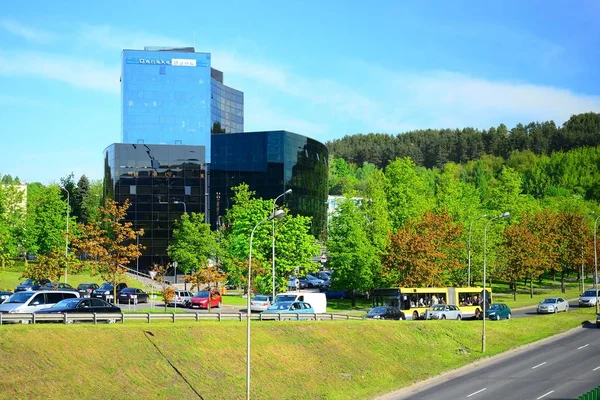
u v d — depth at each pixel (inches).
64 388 1432.1
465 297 3235.7
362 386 1962.4
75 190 5536.4
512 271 4269.2
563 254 4845.0
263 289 3408.0
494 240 4377.5
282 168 5221.5
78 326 1686.8
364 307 3651.6
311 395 1812.3
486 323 2938.0
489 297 3294.8
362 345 2256.4
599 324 3058.6
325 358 2070.6
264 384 1792.6
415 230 3779.5
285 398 1755.7
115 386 1518.2
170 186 4776.1
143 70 6215.6
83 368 1523.1
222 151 5310.0
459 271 4185.5
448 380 2050.9
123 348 1660.9
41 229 4136.3
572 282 5851.4
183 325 1897.1
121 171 4717.0
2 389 1339.8
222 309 3110.2
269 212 3531.0
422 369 2224.4
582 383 1883.6
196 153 4832.7
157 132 6205.7
